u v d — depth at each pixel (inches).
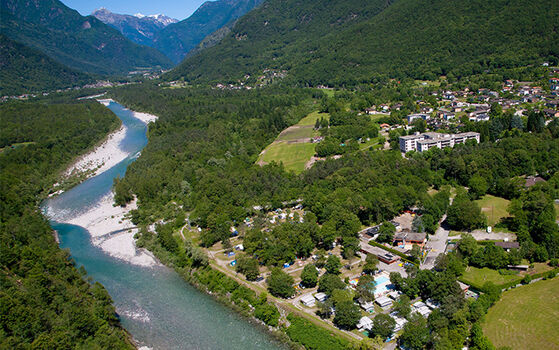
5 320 5826.8
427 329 5521.7
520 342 5398.6
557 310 5925.2
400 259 7810.0
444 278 6318.9
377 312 6323.8
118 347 5954.7
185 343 6250.0
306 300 6722.4
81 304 6727.4
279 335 6181.1
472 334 5487.2
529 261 7199.8
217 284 7632.9
